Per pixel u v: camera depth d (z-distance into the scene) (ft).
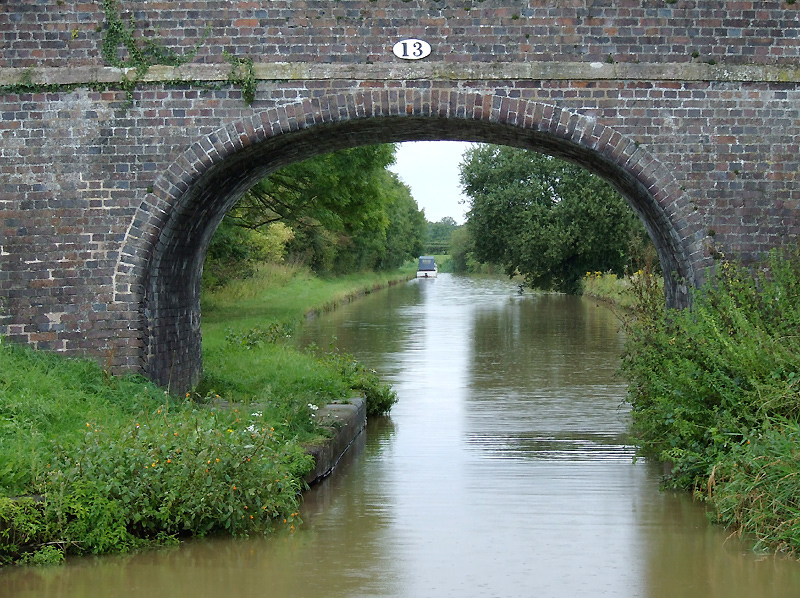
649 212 44.68
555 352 80.18
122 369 40.75
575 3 40.47
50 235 40.75
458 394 58.85
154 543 29.37
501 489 36.35
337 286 179.93
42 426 33.04
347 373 53.67
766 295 36.94
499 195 188.55
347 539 30.25
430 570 27.32
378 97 40.52
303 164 90.17
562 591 25.62
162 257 42.75
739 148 40.70
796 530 28.19
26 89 40.52
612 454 42.11
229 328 78.64
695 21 40.57
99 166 40.68
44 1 40.55
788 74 40.50
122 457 29.71
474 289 228.22
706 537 30.19
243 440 31.78
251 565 27.76
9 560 27.58
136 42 40.65
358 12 40.50
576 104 40.55
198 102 40.60
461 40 40.52
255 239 136.87
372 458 41.86
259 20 40.57
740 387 33.94
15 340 40.70
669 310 40.32
